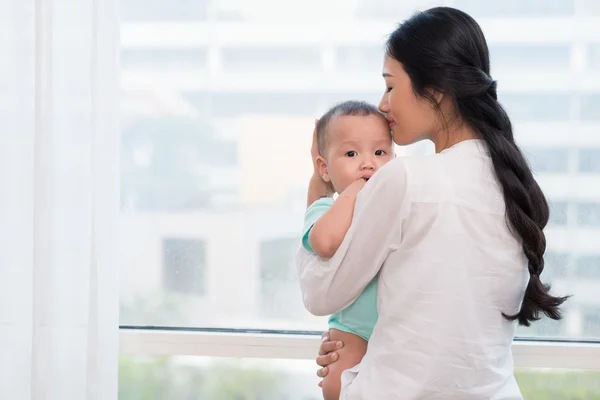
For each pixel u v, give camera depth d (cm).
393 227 107
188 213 163
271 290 162
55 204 141
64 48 140
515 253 109
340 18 157
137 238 163
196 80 161
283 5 158
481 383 106
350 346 119
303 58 158
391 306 107
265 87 160
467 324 104
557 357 152
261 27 159
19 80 140
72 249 142
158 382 167
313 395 164
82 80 140
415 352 104
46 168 138
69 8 139
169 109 162
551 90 155
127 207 163
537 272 112
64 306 143
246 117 160
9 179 141
